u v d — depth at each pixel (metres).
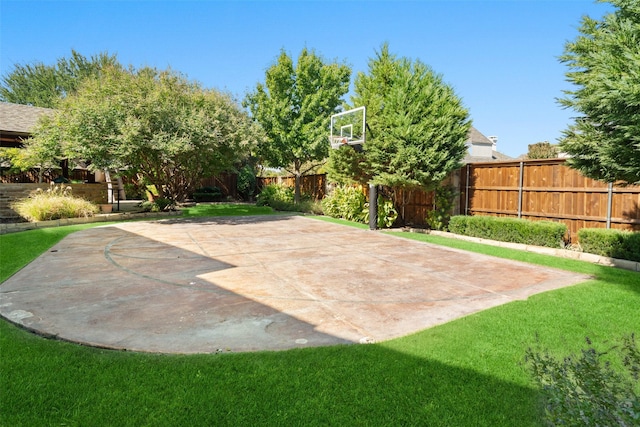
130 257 7.13
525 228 8.40
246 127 14.42
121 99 12.01
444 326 3.64
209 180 24.42
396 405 2.34
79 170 21.05
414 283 5.38
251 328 3.66
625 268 6.36
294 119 17.98
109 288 5.05
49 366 2.81
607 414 1.56
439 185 10.72
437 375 2.69
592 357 1.87
